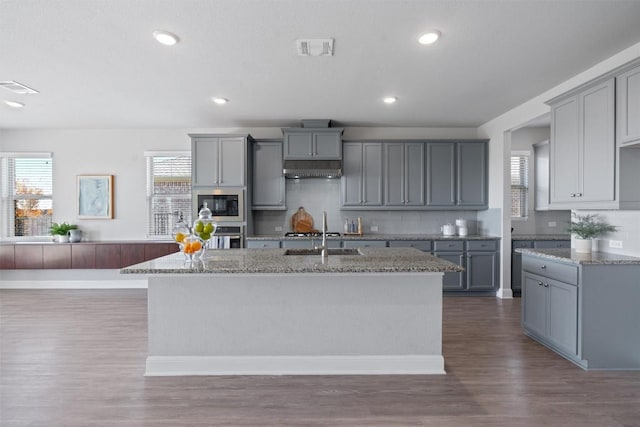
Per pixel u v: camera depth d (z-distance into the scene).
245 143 4.98
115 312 4.16
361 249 3.45
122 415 2.08
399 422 2.02
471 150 5.25
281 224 5.55
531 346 3.14
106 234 5.59
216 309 2.64
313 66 3.17
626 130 2.54
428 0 2.18
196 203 4.98
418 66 3.17
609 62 3.01
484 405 2.19
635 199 2.62
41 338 3.32
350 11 2.30
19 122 5.13
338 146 5.05
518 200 5.70
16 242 5.45
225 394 2.33
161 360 2.62
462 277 4.95
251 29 2.52
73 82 3.55
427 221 5.62
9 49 2.82
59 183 5.55
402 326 2.65
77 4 2.21
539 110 3.98
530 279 3.29
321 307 2.65
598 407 2.16
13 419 2.04
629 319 2.65
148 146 5.57
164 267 2.37
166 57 2.98
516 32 2.56
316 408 2.16
